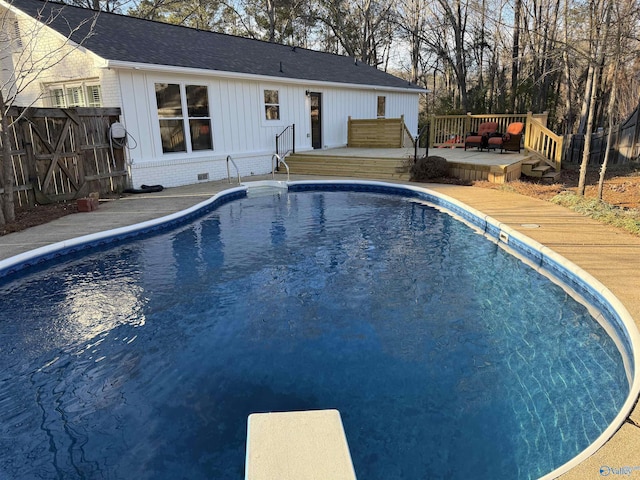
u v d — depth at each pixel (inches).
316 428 92.0
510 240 262.1
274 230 316.2
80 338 169.3
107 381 142.3
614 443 93.7
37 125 339.0
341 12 1184.8
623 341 150.9
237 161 515.8
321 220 343.0
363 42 1155.9
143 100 415.5
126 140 406.6
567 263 201.2
